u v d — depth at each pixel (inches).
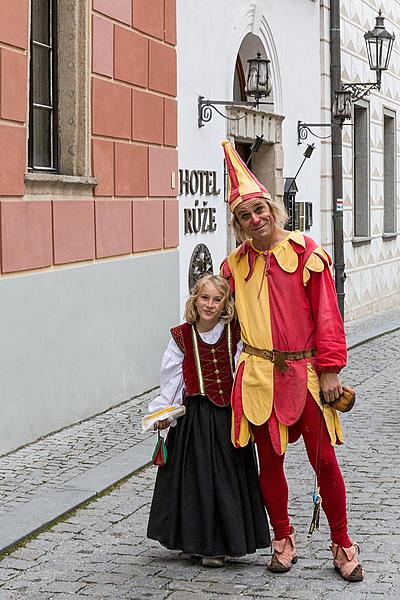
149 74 445.7
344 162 770.8
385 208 960.3
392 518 265.7
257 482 228.2
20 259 337.1
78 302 380.8
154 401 228.5
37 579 222.8
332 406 220.4
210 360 226.4
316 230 719.1
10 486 292.2
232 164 223.1
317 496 219.5
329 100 733.3
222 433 225.0
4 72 325.7
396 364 559.8
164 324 467.2
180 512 226.8
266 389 219.1
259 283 221.3
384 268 906.1
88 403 389.7
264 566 230.1
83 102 385.4
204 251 516.7
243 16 574.6
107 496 288.7
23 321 339.6
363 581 219.3
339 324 217.3
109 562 233.9
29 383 344.2
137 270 436.8
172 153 473.7
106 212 405.7
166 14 462.3
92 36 389.4
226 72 550.6
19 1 333.7
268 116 616.4
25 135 340.5
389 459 335.0
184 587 217.2
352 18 791.7
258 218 217.9
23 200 339.9
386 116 933.2
